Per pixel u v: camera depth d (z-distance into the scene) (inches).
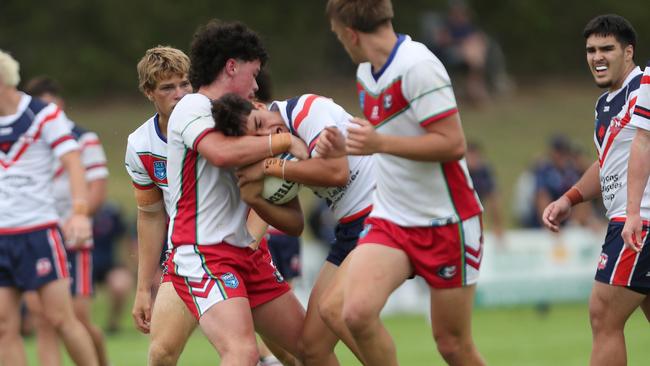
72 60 3580.2
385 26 716.0
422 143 700.0
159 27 3686.0
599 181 900.0
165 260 863.7
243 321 746.8
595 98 3814.0
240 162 738.2
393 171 738.2
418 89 701.9
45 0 3624.5
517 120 3481.8
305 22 3860.7
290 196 765.3
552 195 1899.6
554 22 4138.8
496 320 1763.0
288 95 3636.8
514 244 1850.4
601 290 860.6
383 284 733.9
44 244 1042.1
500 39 4119.1
